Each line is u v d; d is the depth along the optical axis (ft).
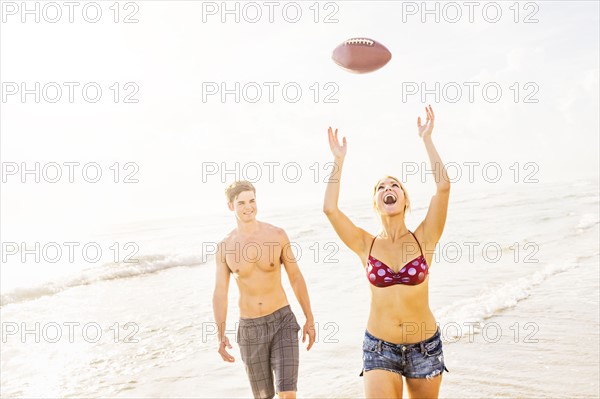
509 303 26.71
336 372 18.95
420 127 11.86
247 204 14.12
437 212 11.39
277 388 13.33
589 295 27.63
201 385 18.75
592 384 16.44
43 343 25.20
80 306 34.81
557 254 41.65
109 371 20.62
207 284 41.47
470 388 16.44
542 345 20.24
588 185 155.63
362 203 145.38
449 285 32.24
